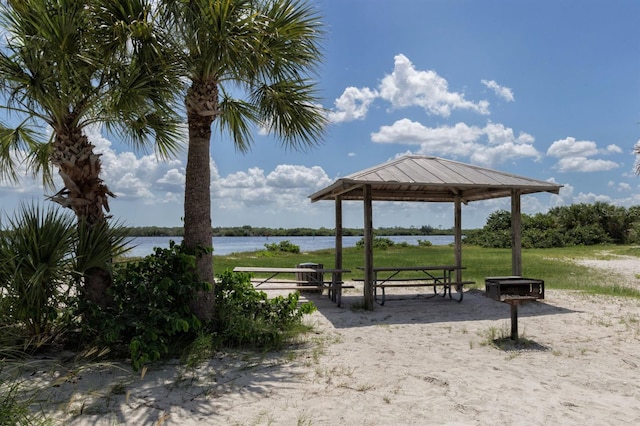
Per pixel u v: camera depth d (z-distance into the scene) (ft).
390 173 29.12
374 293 32.65
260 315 20.79
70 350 17.25
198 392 13.38
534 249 109.60
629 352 18.75
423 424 11.43
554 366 16.72
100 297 18.08
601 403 13.05
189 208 20.12
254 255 88.12
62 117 17.48
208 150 20.58
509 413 12.21
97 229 17.69
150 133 23.79
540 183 30.19
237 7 18.08
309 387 14.02
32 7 15.90
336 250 35.27
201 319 19.48
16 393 10.61
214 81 19.95
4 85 16.03
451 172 30.76
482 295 35.09
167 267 18.49
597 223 141.08
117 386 13.50
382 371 15.83
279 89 22.13
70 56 16.24
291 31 19.94
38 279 15.49
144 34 16.96
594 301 31.53
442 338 21.16
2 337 15.35
